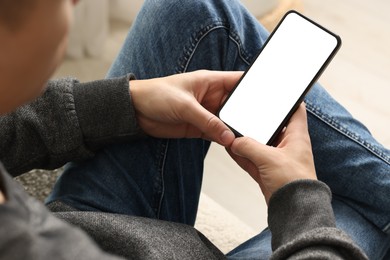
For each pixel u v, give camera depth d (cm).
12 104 37
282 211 59
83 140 69
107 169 73
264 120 70
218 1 75
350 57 153
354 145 79
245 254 70
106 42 155
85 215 61
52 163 70
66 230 36
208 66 76
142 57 77
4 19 32
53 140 67
